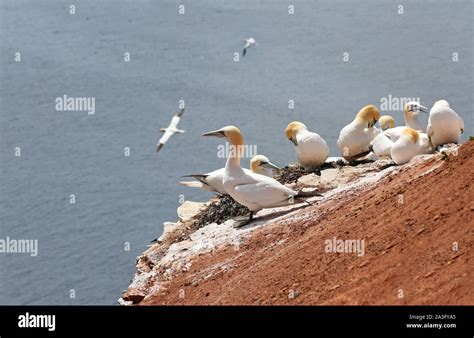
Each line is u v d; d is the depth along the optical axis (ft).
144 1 279.90
